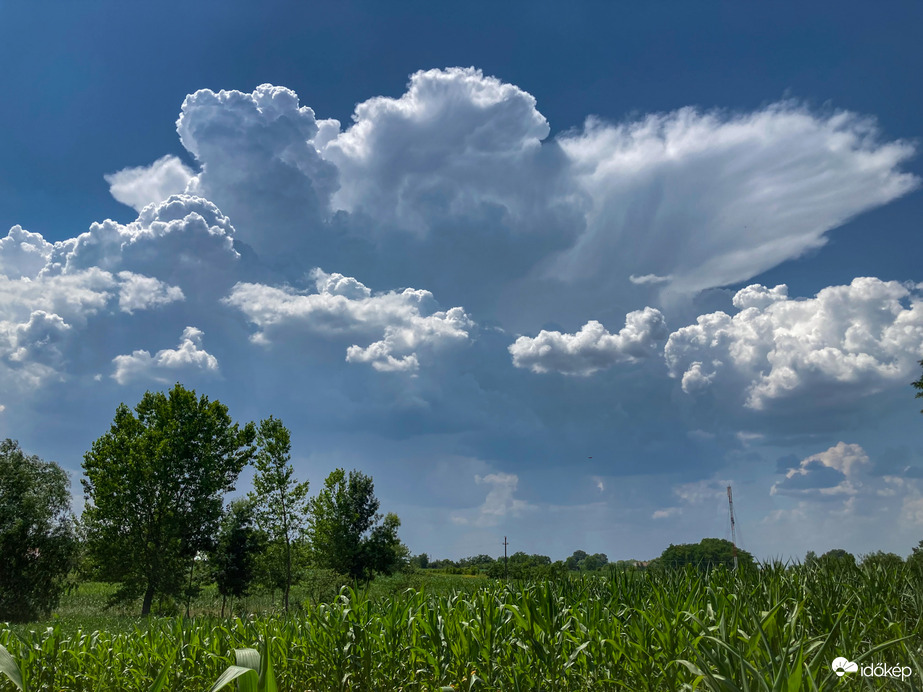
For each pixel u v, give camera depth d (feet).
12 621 111.45
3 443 127.24
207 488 144.15
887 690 10.89
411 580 108.17
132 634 25.05
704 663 10.03
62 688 19.12
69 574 131.34
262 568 124.88
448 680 15.02
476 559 174.09
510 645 14.71
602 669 13.44
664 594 16.74
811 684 9.05
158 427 149.48
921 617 14.80
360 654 16.31
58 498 126.82
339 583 102.12
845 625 13.80
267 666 8.96
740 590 17.22
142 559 136.46
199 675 18.37
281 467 127.24
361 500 133.28
